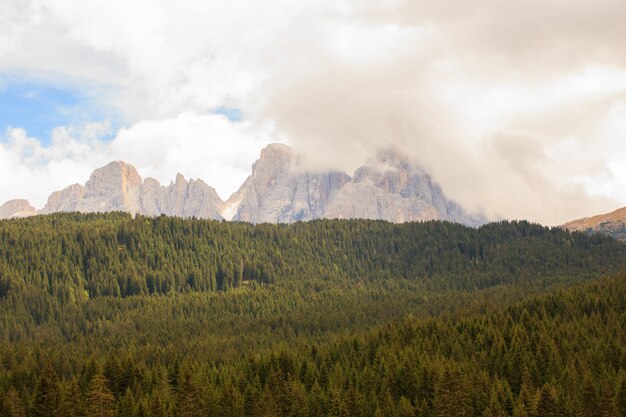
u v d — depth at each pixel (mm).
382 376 145750
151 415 125938
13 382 150000
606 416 119875
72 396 128875
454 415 124375
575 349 157125
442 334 173125
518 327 168125
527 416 122125
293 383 140750
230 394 132000
